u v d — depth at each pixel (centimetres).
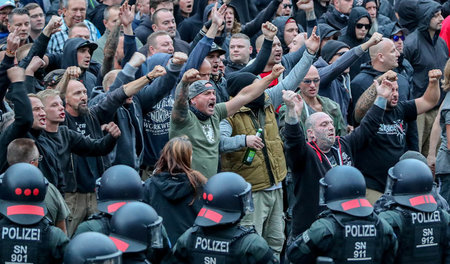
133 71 1066
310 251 796
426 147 1438
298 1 1541
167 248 793
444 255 866
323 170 1024
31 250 745
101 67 1208
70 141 974
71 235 1015
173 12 1533
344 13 1561
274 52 1269
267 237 1094
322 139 1047
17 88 899
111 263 648
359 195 801
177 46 1343
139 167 1080
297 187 1031
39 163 930
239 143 1023
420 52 1498
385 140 1132
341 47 1364
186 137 895
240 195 751
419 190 844
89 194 1024
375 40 1245
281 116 1178
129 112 1061
